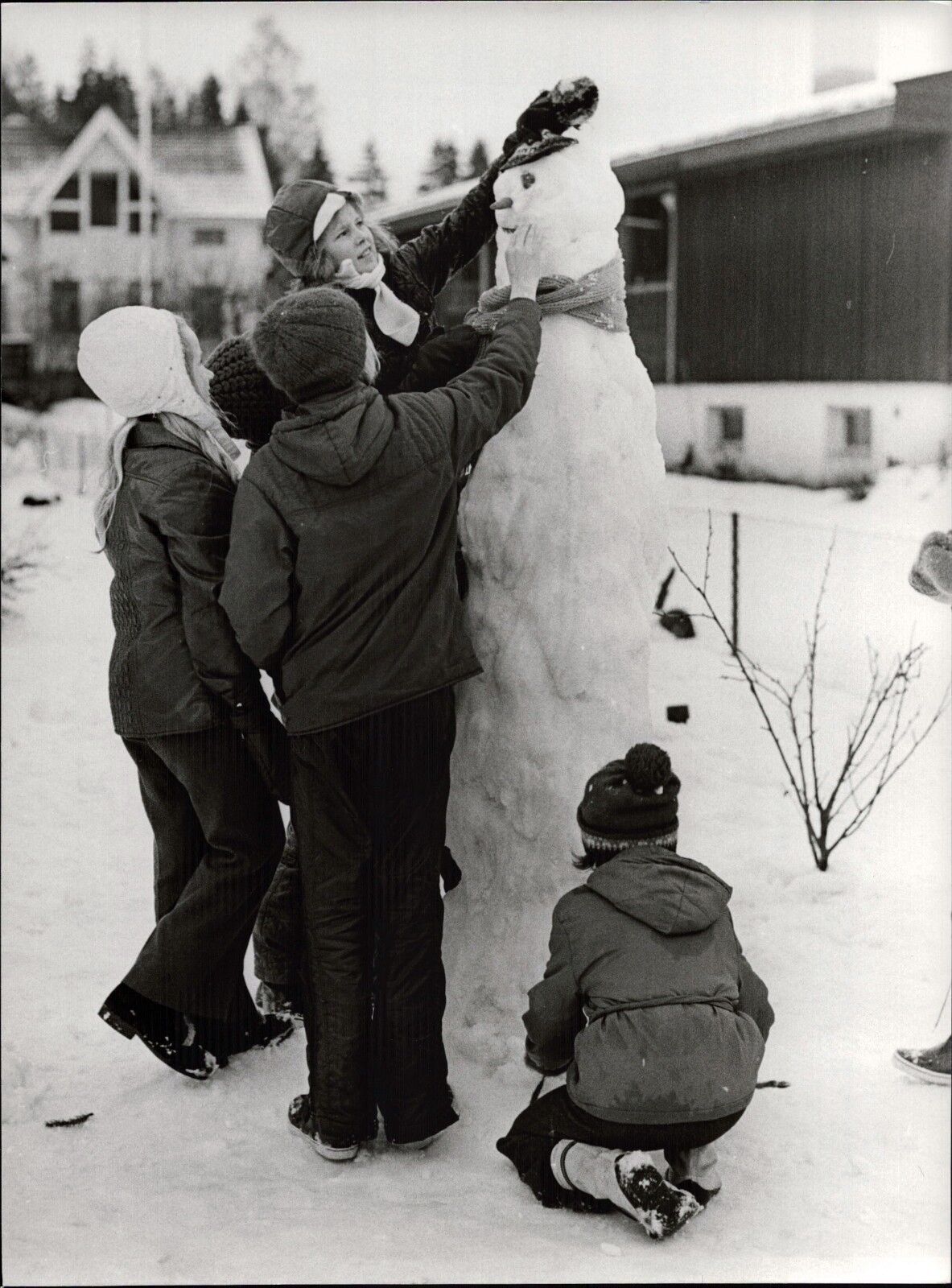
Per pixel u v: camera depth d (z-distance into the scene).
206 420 2.68
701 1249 2.12
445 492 2.39
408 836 2.45
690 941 2.28
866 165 8.01
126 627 2.68
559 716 2.73
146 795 2.83
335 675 2.37
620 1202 2.17
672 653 6.15
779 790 4.69
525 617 2.73
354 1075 2.47
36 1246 2.12
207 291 6.36
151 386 2.59
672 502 8.34
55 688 6.25
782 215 8.58
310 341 2.28
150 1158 2.51
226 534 2.58
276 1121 2.68
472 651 2.50
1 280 8.90
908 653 5.44
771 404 8.91
